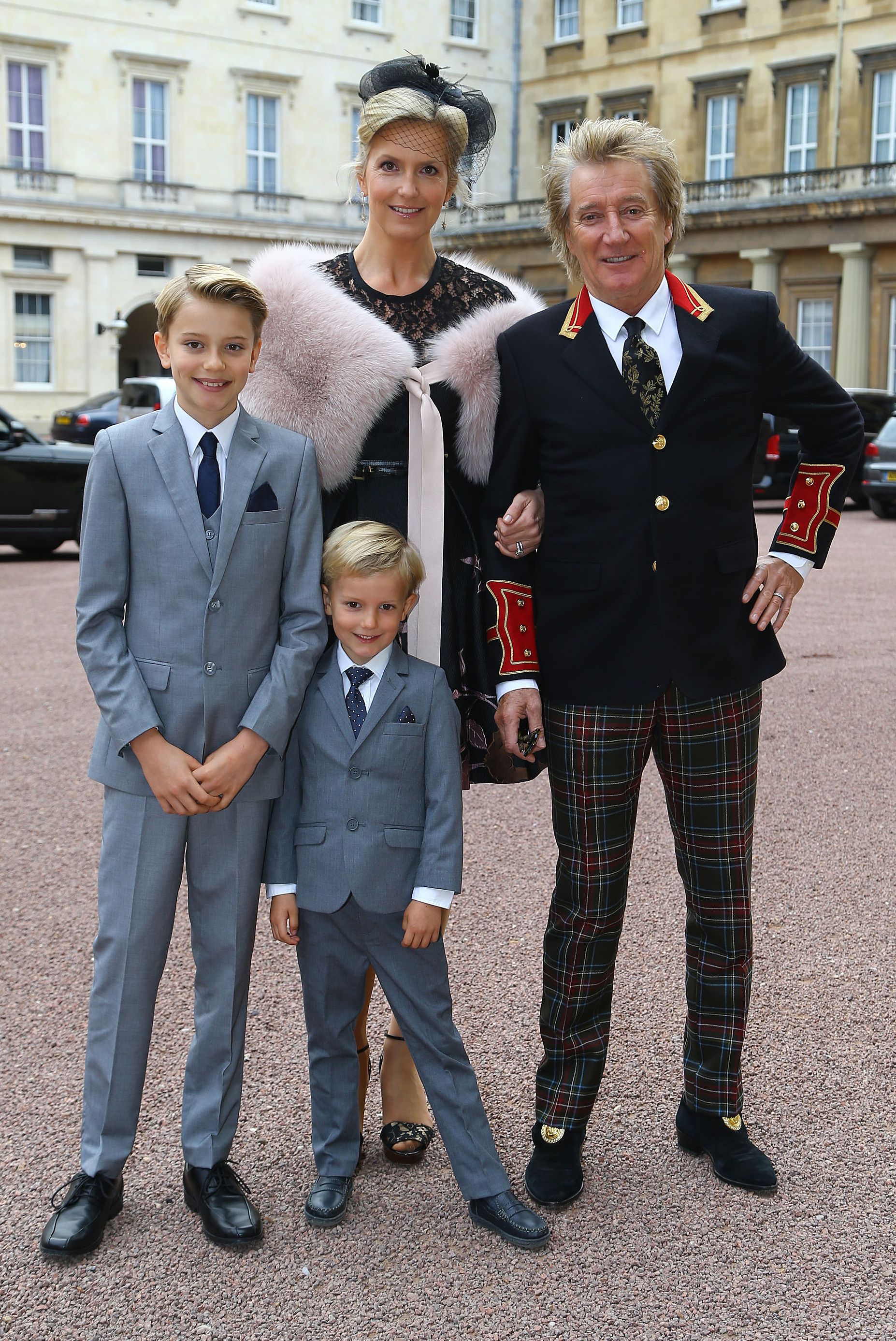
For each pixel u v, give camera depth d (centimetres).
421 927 231
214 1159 236
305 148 2952
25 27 2605
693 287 239
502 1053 296
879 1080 282
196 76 2797
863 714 617
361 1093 263
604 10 2992
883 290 2502
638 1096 279
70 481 1184
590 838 244
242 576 230
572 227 231
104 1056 232
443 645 254
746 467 241
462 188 260
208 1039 237
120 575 229
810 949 351
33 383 2741
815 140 2675
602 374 231
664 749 246
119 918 231
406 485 250
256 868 237
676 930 364
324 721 239
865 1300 212
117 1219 238
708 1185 247
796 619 884
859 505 1831
